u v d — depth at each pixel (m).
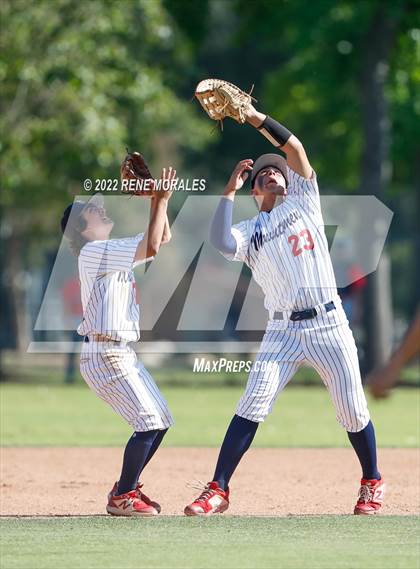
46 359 122.06
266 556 18.77
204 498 23.67
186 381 77.62
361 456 24.22
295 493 28.05
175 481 30.12
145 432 23.84
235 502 26.42
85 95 76.19
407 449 37.34
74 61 75.62
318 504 26.19
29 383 76.88
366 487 24.30
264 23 83.88
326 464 33.97
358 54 81.38
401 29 81.00
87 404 56.47
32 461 34.25
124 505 23.70
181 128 106.31
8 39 73.88
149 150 96.25
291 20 82.19
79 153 76.88
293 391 69.88
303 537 20.70
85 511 25.09
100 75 76.94
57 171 80.69
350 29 78.88
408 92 85.12
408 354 15.02
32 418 48.91
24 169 78.38
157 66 86.69
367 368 76.75
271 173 24.14
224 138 111.75
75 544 19.94
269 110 93.25
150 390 24.08
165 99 83.44
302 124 94.62
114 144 76.75
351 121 89.62
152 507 23.97
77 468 32.78
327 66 83.50
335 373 23.66
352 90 86.94
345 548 19.55
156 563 18.19
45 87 76.38
